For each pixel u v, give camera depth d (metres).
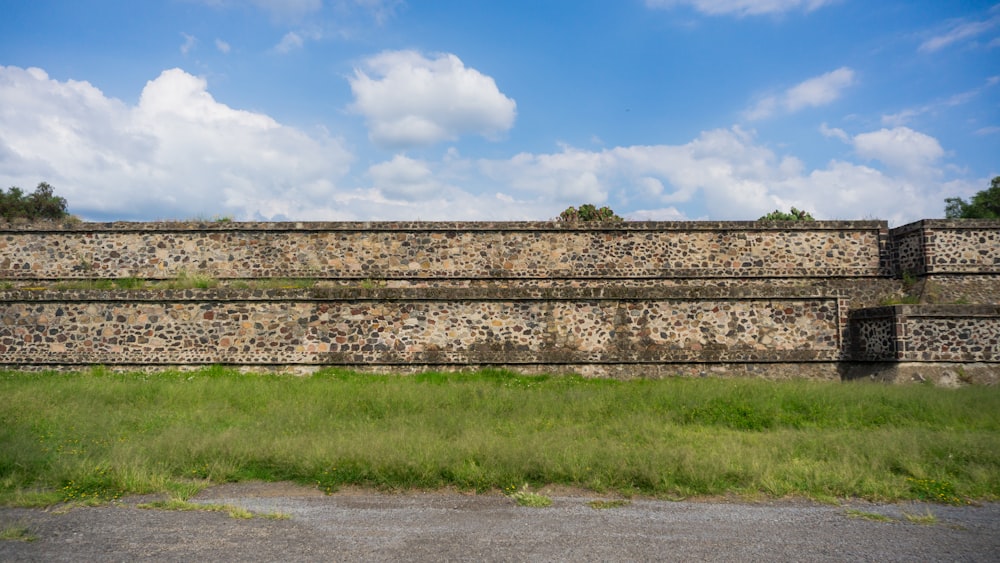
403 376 16.66
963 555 5.65
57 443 8.93
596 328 17.36
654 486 7.66
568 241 21.64
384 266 21.39
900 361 16.23
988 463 8.44
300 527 6.25
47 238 21.02
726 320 17.48
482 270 21.47
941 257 19.84
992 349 16.31
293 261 21.28
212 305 17.19
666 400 12.82
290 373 16.95
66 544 5.70
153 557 5.41
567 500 7.28
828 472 8.02
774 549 5.75
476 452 8.55
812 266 21.48
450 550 5.62
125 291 17.09
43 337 17.03
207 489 7.62
